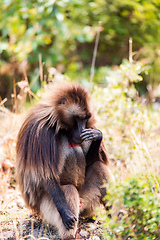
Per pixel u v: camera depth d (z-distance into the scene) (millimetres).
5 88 17438
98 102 10852
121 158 9859
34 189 7293
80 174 7648
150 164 8812
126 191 5863
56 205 6934
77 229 7504
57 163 6973
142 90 16859
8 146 10422
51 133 7062
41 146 6941
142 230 6047
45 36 16188
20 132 7398
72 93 7262
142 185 5852
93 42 19672
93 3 17062
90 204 7715
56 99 7266
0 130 11188
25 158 7125
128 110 10789
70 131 7332
